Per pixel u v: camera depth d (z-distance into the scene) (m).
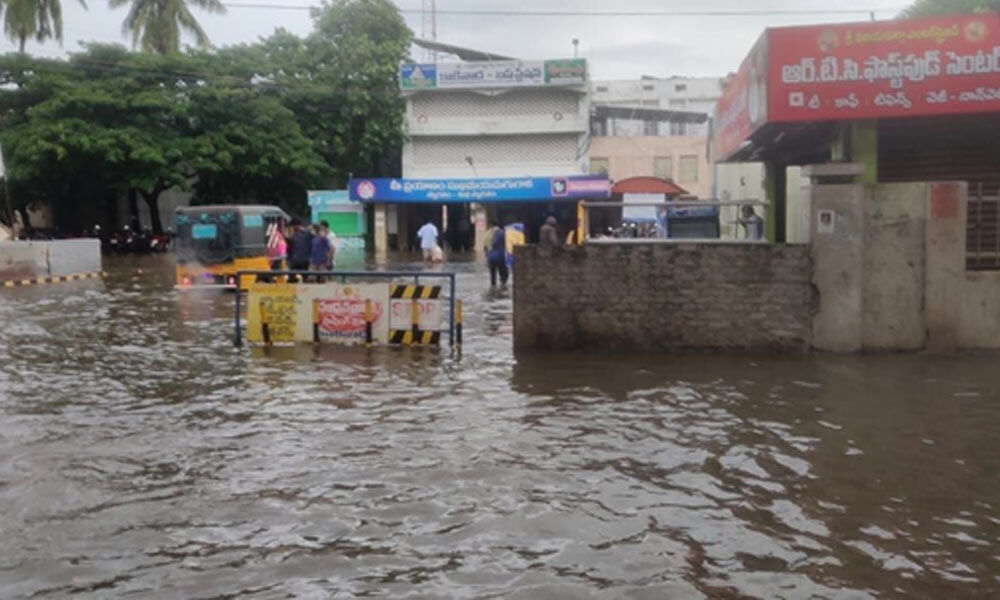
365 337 12.54
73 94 38.25
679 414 8.27
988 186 12.40
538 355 11.50
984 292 10.91
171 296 20.20
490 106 45.22
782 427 7.75
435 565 4.91
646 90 59.28
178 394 9.41
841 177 11.33
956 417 8.02
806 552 5.07
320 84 45.03
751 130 12.21
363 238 43.56
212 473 6.60
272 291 12.70
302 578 4.75
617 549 5.12
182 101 40.72
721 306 11.40
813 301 11.22
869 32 10.72
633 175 45.34
